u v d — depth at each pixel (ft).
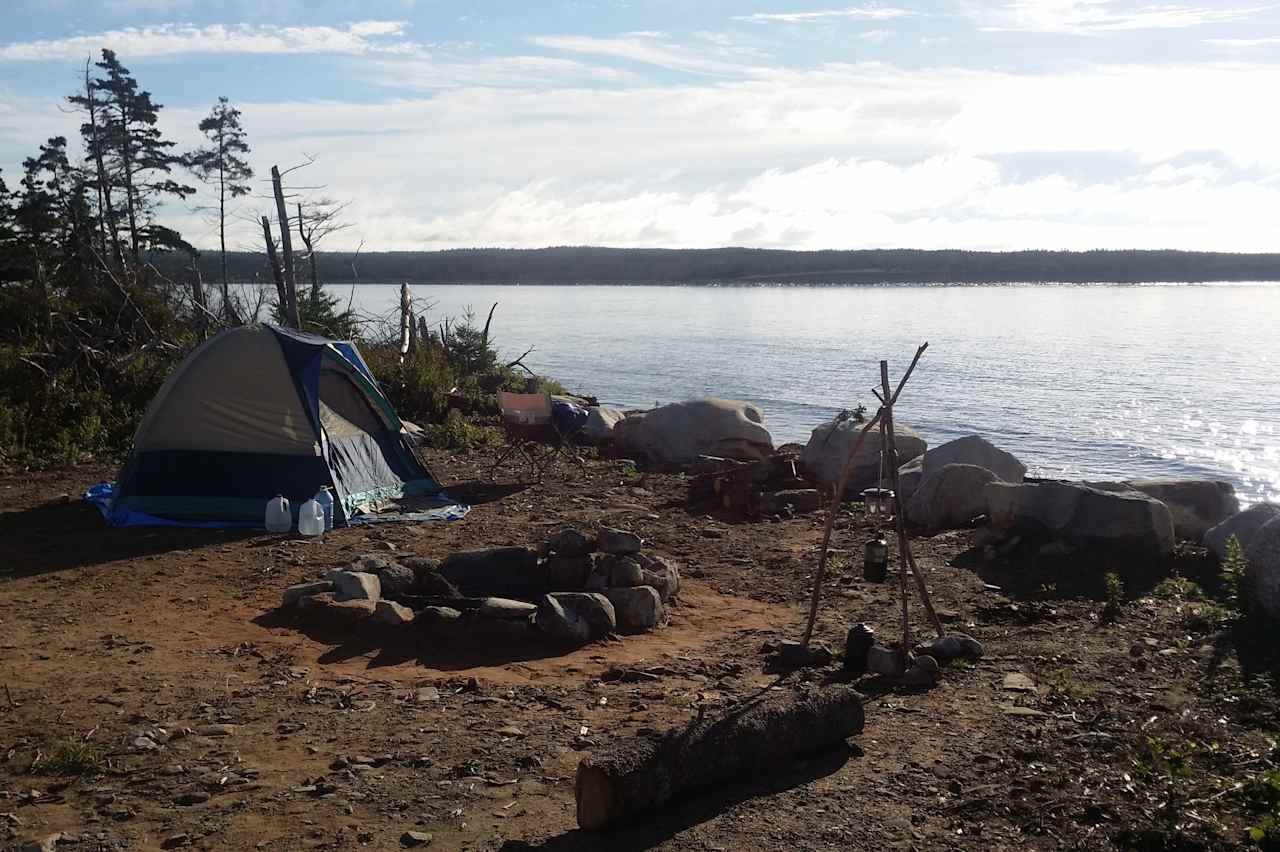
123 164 160.97
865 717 20.49
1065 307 485.56
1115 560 32.24
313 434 40.34
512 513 41.70
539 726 20.20
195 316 79.61
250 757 18.79
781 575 32.91
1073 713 20.66
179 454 40.34
